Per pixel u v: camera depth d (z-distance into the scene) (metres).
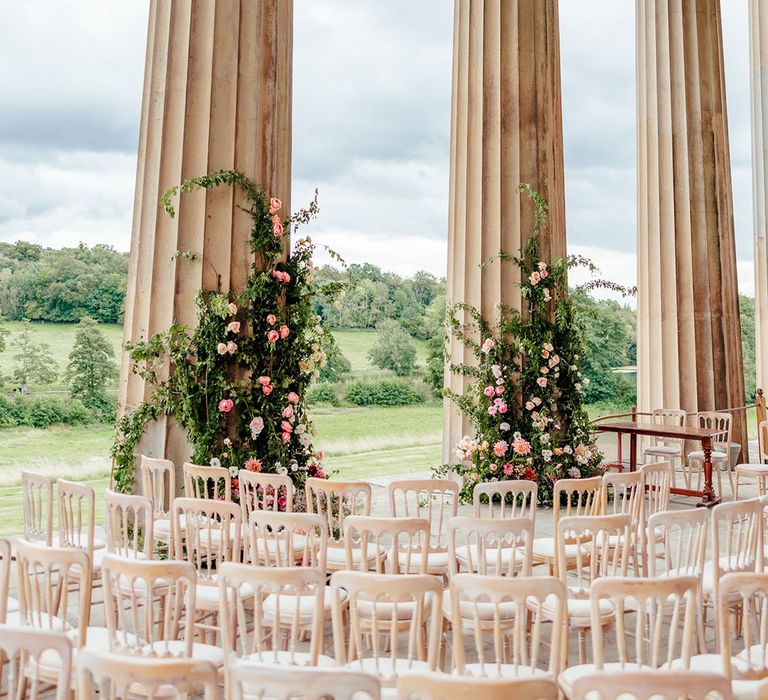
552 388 10.51
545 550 5.61
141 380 7.73
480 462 10.26
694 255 14.05
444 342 11.37
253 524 4.40
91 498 4.67
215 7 7.95
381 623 4.12
